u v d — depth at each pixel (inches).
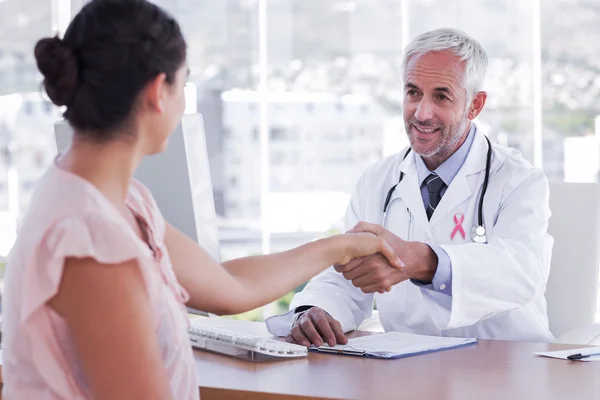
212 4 141.3
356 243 67.0
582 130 134.8
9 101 140.5
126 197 44.3
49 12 140.2
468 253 75.3
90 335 36.5
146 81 40.6
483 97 86.0
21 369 39.7
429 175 85.8
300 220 143.0
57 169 40.5
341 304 77.7
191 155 62.1
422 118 81.1
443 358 62.0
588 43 133.6
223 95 142.0
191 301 55.7
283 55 141.3
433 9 137.6
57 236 37.4
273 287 59.8
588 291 87.0
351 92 140.9
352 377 55.7
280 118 142.0
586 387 52.1
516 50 135.2
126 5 40.6
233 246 143.1
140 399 36.7
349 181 142.3
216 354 64.2
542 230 81.2
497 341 69.3
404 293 83.7
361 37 139.9
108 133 40.6
